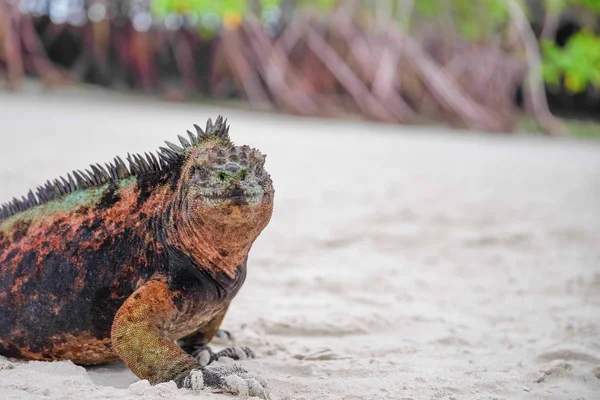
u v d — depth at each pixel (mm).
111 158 15883
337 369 6078
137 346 5035
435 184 17516
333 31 36594
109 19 34875
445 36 39906
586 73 41594
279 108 35094
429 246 11594
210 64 36562
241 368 5180
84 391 4957
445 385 5723
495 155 25250
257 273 9562
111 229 5531
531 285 9523
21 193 11812
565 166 22922
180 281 5254
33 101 28438
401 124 36125
